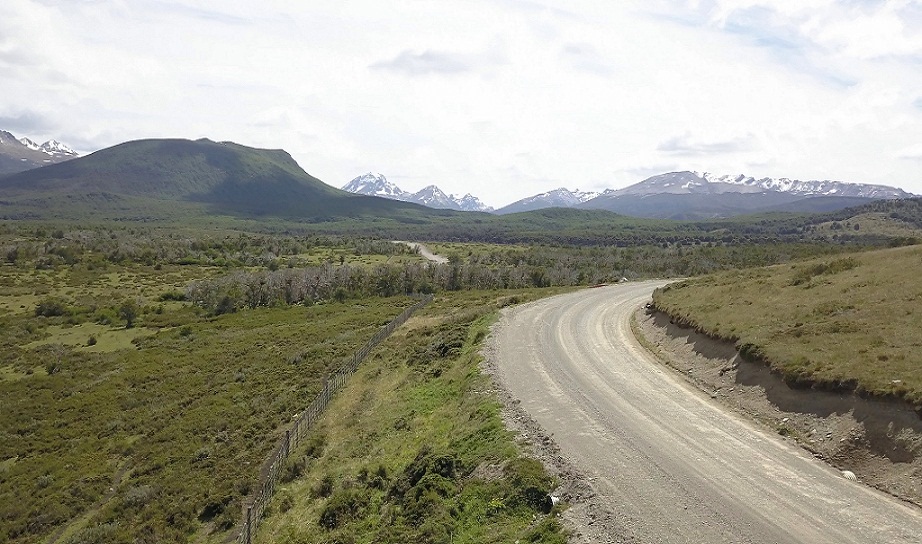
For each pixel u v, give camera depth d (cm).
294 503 2319
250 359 5191
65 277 9706
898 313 2309
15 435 3788
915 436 1532
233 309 8175
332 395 3650
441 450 2142
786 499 1470
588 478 1647
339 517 2006
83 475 3125
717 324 2903
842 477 1570
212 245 14212
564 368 2936
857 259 3638
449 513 1683
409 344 4422
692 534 1336
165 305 8312
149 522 2461
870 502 1424
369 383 3681
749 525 1357
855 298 2662
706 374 2597
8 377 5125
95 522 2577
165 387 4619
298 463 2655
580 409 2270
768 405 2088
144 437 3588
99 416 4062
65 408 4269
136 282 9731
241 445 3166
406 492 1903
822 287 3067
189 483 2808
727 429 1980
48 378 5016
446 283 9150
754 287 3556
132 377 4950
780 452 1758
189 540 2309
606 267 10100
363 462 2436
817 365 2014
